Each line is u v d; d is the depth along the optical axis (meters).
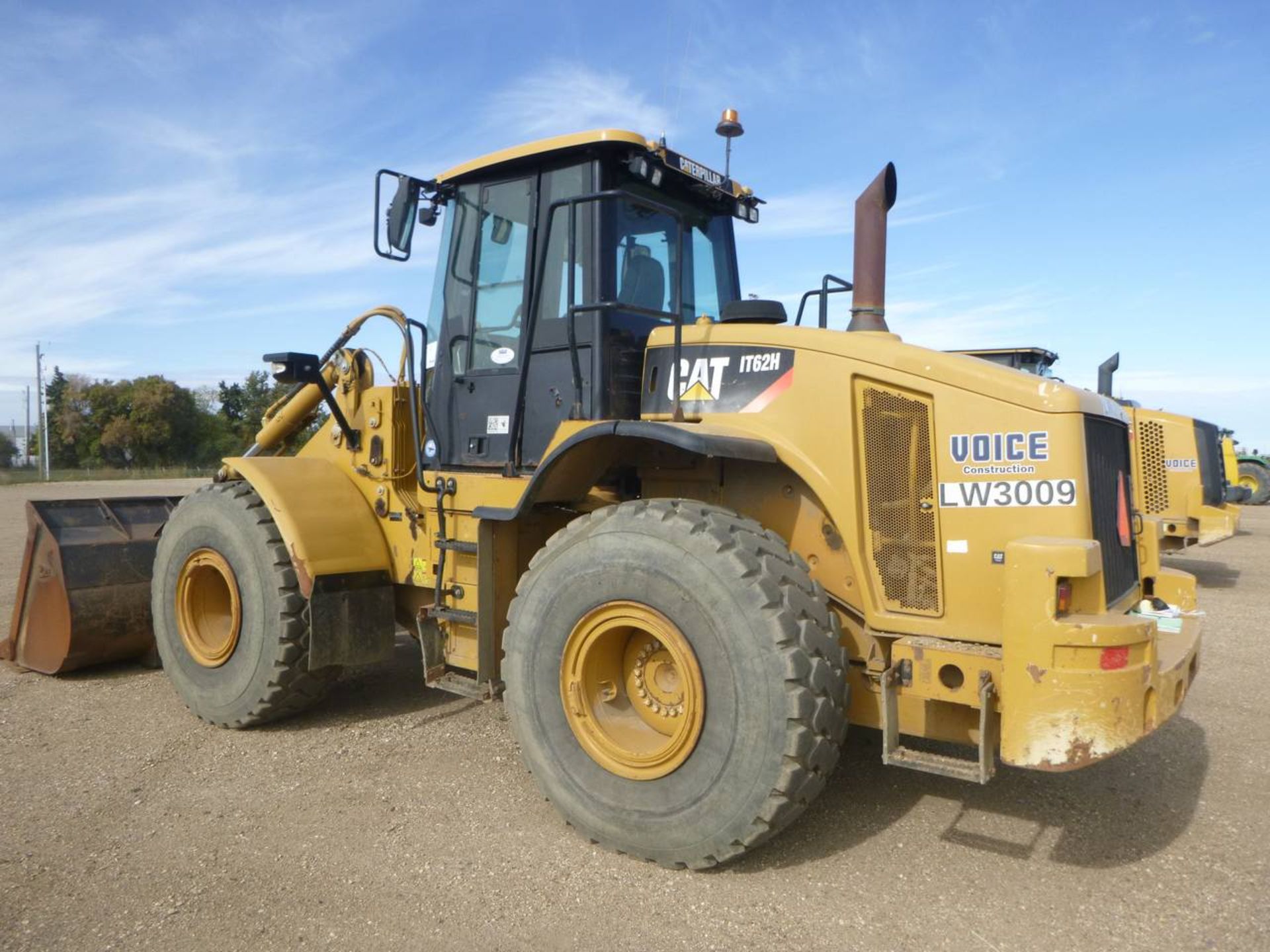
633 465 4.09
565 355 4.13
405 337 4.75
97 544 5.77
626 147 4.05
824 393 3.48
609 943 2.74
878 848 3.40
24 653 5.91
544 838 3.48
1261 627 7.56
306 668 4.66
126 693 5.48
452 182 4.66
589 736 3.40
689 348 3.90
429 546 4.61
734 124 4.78
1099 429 3.29
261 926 2.84
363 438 4.99
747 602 3.04
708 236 4.85
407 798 3.86
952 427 3.23
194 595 5.08
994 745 3.10
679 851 3.16
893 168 3.76
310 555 4.54
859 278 3.83
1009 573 2.86
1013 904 2.99
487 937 2.77
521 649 3.60
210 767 4.24
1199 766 4.29
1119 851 3.39
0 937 2.77
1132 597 3.65
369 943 2.75
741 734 3.03
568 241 4.02
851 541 3.39
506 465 4.26
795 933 2.80
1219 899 3.02
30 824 3.60
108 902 2.99
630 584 3.29
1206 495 9.98
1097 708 2.73
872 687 3.42
